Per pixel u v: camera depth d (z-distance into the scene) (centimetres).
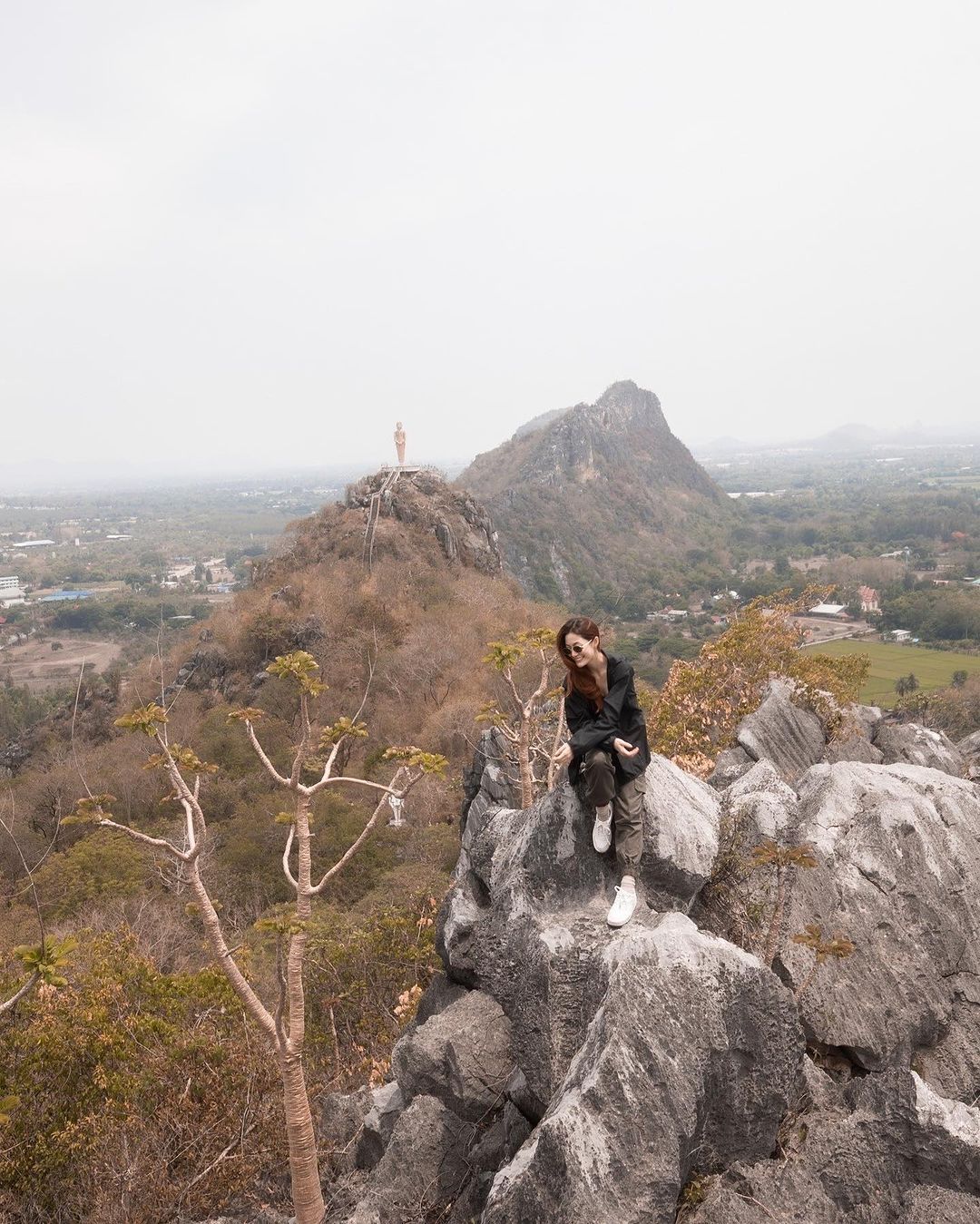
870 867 571
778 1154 418
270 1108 831
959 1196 385
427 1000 663
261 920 562
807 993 516
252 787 4019
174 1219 743
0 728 7156
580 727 506
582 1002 468
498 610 6225
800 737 1078
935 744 1127
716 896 564
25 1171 845
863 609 11550
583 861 525
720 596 14962
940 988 534
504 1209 375
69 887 2683
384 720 4706
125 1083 890
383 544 6800
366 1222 504
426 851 3005
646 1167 360
